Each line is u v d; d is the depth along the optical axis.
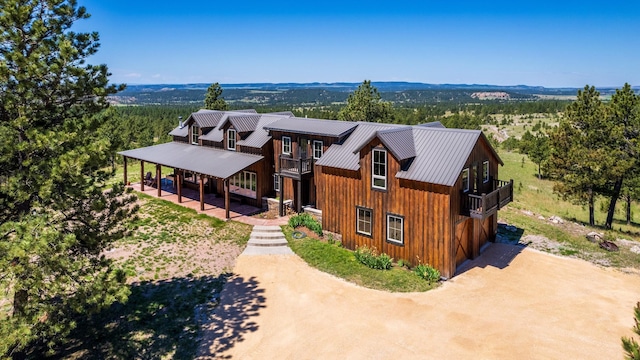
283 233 21.78
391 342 12.70
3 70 10.41
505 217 25.73
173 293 15.77
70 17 12.12
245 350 12.39
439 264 17.11
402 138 18.61
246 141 27.03
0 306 14.14
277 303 15.12
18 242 9.46
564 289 16.17
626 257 19.47
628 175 24.34
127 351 12.28
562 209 33.31
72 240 9.90
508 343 12.56
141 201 27.86
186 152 29.72
